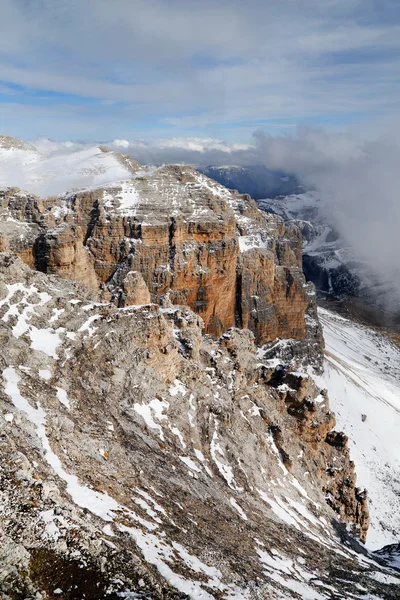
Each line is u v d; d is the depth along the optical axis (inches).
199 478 1702.8
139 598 724.7
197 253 5442.9
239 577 1033.5
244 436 2375.7
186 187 5949.8
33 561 714.2
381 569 1887.3
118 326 2283.5
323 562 1599.4
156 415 1977.1
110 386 1947.6
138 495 1240.2
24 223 4645.7
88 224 5319.9
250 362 3191.4
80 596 693.3
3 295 2160.4
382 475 4589.1
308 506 2343.8
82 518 890.7
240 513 1635.1
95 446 1402.6
